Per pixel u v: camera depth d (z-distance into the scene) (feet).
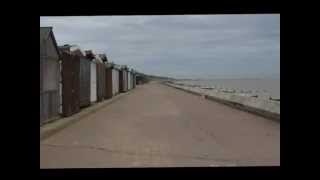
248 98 82.07
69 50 71.92
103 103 103.30
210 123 59.52
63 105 64.90
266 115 67.41
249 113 76.79
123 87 186.19
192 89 191.42
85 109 83.10
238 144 40.11
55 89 61.05
